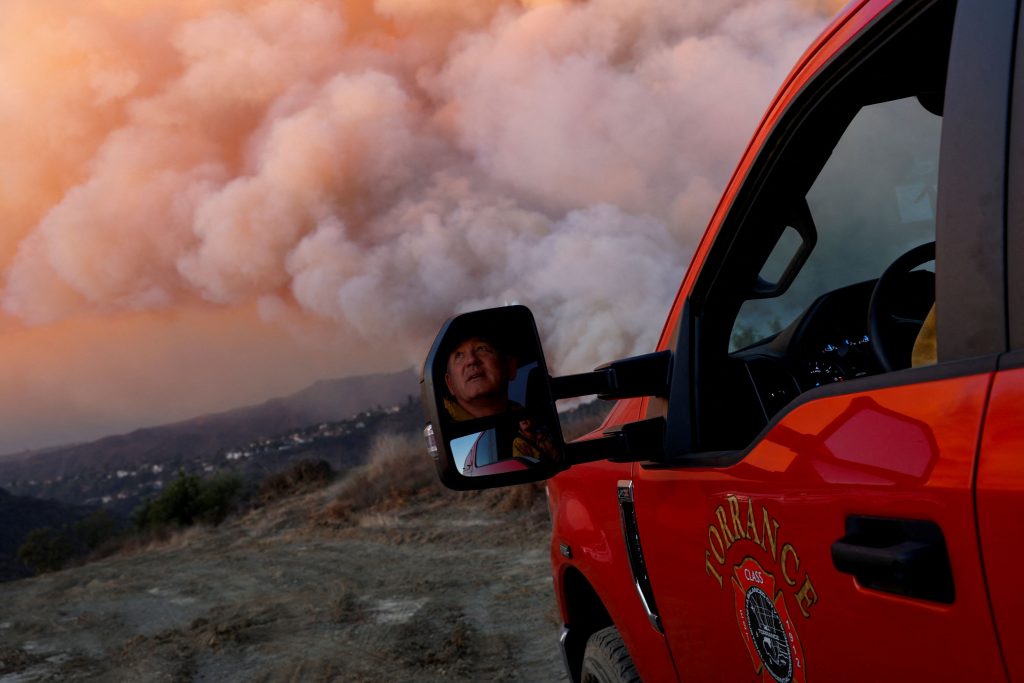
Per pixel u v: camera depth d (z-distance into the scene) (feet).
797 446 4.24
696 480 5.31
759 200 5.44
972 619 3.05
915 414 3.44
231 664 21.50
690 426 5.89
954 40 3.51
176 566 42.70
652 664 6.81
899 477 3.40
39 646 27.27
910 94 4.95
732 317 6.11
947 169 3.43
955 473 3.11
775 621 4.50
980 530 2.97
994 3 3.35
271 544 45.09
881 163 5.28
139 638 25.98
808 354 6.15
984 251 3.21
